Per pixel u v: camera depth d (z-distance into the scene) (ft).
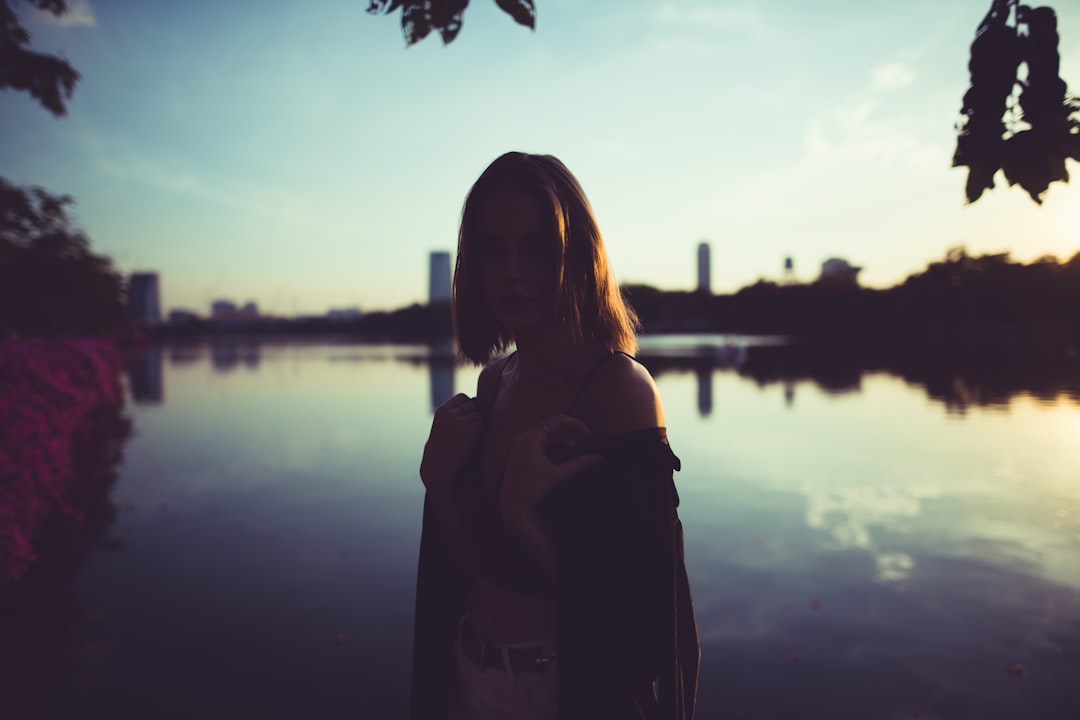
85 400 35.78
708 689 9.20
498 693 3.12
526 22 4.19
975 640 10.55
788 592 12.51
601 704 2.63
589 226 3.03
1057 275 190.39
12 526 12.53
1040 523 16.58
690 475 22.34
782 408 40.16
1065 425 31.35
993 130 3.28
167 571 13.71
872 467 23.35
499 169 3.01
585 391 2.92
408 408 43.16
